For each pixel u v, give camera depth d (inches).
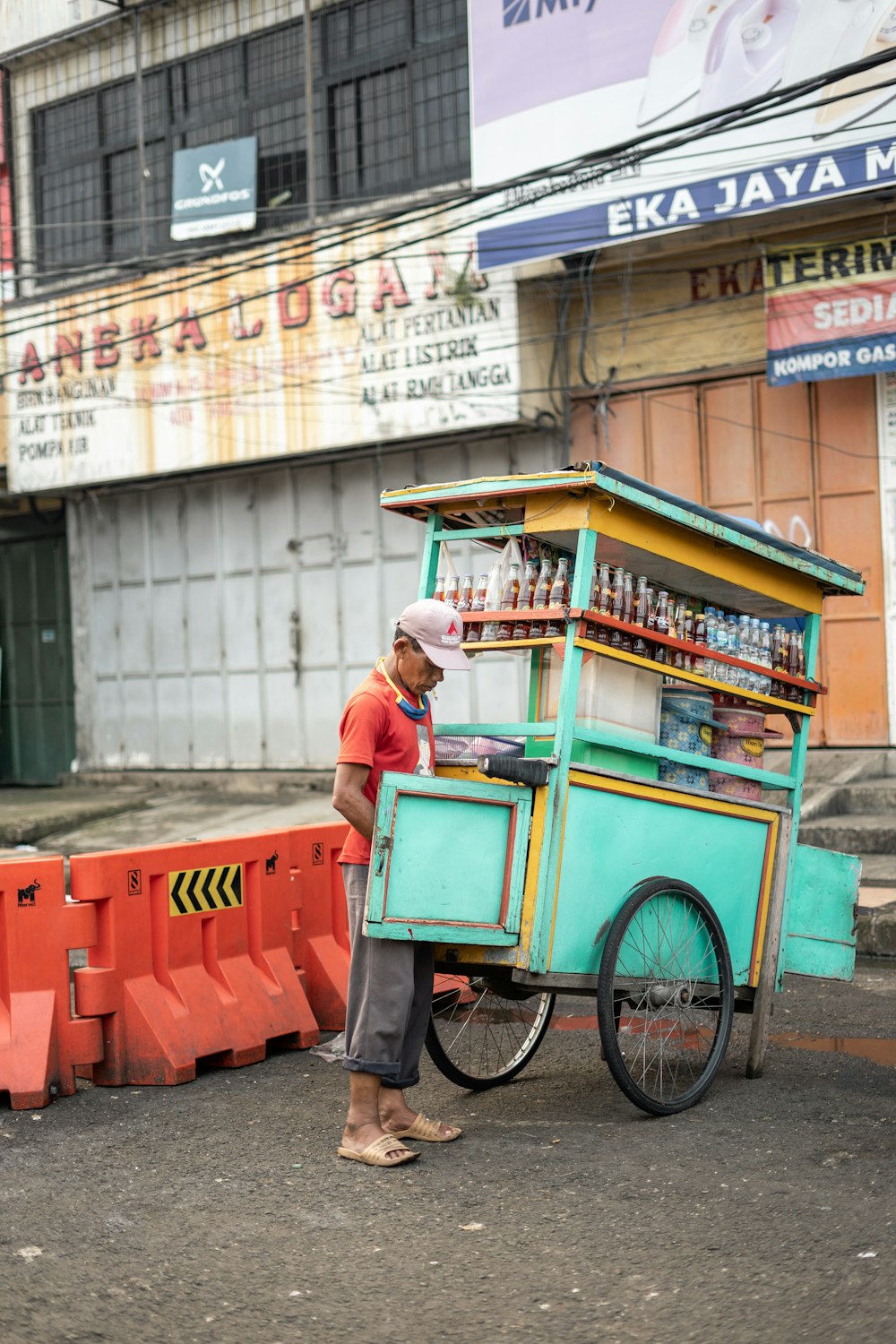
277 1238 140.4
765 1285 125.0
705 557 189.8
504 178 451.5
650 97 421.4
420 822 161.8
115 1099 193.8
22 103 612.1
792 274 428.5
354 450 529.0
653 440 476.7
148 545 609.9
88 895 199.3
